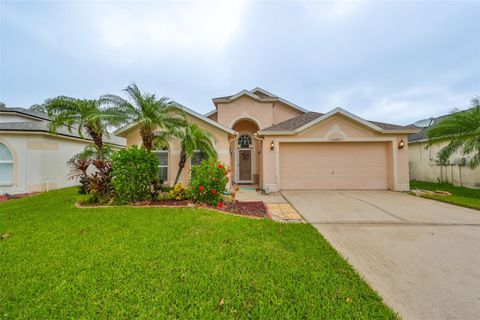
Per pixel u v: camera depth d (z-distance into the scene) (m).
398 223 5.86
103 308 2.46
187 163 12.02
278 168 11.98
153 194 8.13
